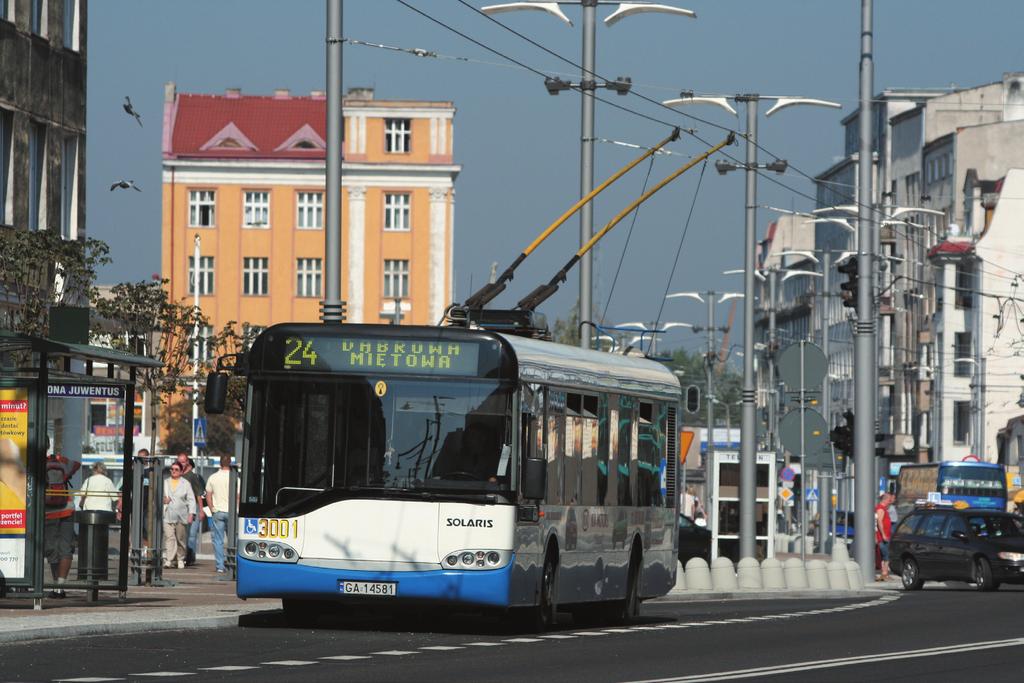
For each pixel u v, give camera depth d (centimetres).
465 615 5369
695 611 6222
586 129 7381
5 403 4559
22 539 4562
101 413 15388
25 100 8369
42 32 8619
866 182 9081
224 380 4447
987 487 15238
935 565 9162
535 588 4556
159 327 9925
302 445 4403
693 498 13850
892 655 3934
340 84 5669
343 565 4359
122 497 5075
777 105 9131
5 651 3584
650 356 7369
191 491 7712
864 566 9081
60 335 5044
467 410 4391
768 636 4616
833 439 9112
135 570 6091
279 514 4384
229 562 6850
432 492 4362
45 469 4578
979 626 5159
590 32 7400
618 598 5209
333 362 4419
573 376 4825
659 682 3175
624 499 5247
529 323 5334
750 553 9069
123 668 3281
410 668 3428
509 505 4362
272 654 3672
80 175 8950
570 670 3453
